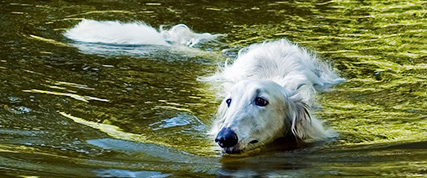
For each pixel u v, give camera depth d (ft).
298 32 57.36
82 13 62.28
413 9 64.54
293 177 28.17
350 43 54.03
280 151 33.96
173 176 28.27
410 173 28.30
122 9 64.39
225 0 67.97
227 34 57.36
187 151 33.01
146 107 39.60
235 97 36.04
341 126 37.58
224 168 29.99
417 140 34.14
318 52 51.72
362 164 30.22
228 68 48.52
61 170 28.68
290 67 46.19
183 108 39.81
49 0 66.23
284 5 66.49
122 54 51.06
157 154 32.07
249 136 33.96
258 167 30.25
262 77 45.44
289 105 36.86
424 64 48.32
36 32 55.36
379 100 41.65
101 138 34.12
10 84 42.14
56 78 44.04
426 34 55.62
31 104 38.83
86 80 44.06
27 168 28.76
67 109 38.40
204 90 43.62
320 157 32.07
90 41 53.93
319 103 41.65
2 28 55.93
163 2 67.00
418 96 41.93
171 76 46.39
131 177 28.02
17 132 34.37
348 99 42.27
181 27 57.00
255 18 61.77
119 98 40.93
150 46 53.98
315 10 64.69
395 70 47.34
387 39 54.75
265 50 49.29
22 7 62.95
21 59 47.80
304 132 36.32
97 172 28.58
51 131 34.78
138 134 35.19
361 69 48.06
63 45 52.19
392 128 36.60
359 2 68.03
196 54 52.34
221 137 33.01
